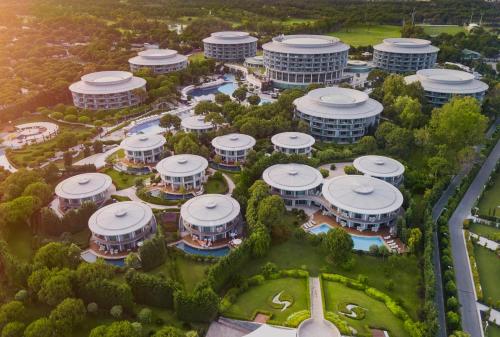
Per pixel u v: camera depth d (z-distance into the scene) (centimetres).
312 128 19525
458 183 15850
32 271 10244
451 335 8888
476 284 10794
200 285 9938
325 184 14188
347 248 11225
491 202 14662
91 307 9656
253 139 17800
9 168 17075
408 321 9438
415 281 10906
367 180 14088
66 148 18512
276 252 12131
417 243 11819
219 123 19488
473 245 12425
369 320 9644
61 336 8812
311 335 8750
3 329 8619
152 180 15712
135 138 17700
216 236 12556
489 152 18338
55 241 12506
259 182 14075
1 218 12669
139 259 11481
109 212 12812
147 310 9575
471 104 17050
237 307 10075
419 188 15112
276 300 10300
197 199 13488
